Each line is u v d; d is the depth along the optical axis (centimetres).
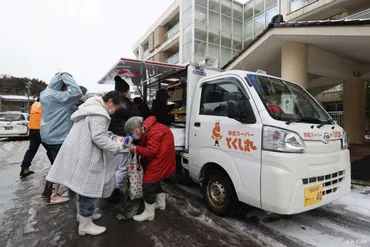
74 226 279
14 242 243
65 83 326
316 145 243
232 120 279
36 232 264
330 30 518
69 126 338
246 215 310
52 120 326
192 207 338
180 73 438
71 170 235
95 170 240
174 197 380
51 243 242
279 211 222
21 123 1137
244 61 769
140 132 274
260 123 248
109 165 263
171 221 294
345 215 313
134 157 302
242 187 260
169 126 398
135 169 302
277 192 223
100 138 233
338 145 271
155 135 281
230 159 277
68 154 237
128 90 379
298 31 561
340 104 1770
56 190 344
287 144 226
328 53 738
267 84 293
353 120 977
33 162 642
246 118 265
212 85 332
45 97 326
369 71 884
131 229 273
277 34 596
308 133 239
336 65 777
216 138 300
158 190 317
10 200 359
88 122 239
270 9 1611
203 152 321
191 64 371
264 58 765
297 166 224
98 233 260
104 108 251
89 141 238
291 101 295
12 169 556
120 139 288
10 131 1109
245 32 1842
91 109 240
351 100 980
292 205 221
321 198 244
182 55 1803
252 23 1775
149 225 283
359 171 515
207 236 258
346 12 1029
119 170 344
